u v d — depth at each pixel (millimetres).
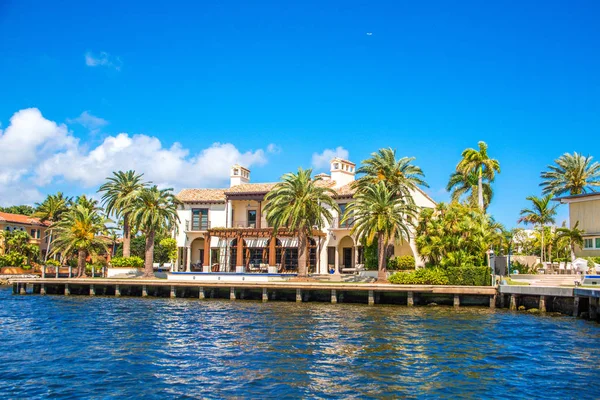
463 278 46750
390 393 18359
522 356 23922
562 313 38969
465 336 28859
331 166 70938
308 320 35406
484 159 65312
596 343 26953
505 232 62469
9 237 85375
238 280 56750
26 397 17891
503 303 43562
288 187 55938
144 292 55875
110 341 27625
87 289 59656
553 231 75438
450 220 50344
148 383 19516
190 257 72875
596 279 41750
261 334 29656
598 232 55688
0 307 44875
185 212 73500
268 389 18781
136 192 62594
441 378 20219
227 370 21375
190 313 39781
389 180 56969
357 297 48312
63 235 65875
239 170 76500
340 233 65562
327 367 21828
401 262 57250
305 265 56312
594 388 18969
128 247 71812
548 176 69625
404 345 26312
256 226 70562
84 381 19766
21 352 24781
